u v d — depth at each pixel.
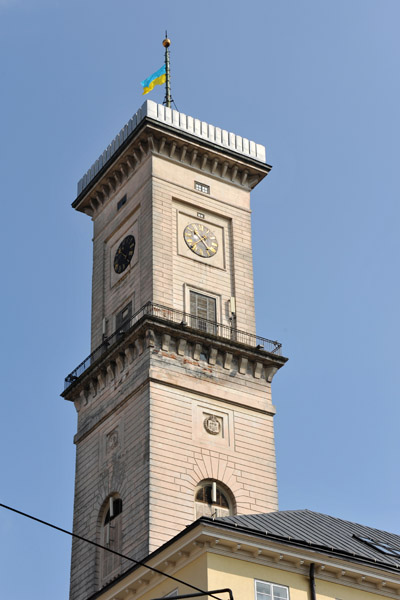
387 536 73.62
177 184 105.88
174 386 93.06
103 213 112.38
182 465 90.00
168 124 106.56
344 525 71.75
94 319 106.25
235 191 110.00
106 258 109.06
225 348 97.12
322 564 58.69
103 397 98.31
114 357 97.19
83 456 98.19
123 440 93.19
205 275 102.75
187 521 87.69
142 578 59.09
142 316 94.56
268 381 99.19
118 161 109.19
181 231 103.75
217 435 93.50
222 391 95.50
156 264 99.88
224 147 109.12
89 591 89.69
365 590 60.12
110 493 92.38
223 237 106.69
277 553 57.31
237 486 92.06
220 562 55.91
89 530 93.12
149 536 85.00
